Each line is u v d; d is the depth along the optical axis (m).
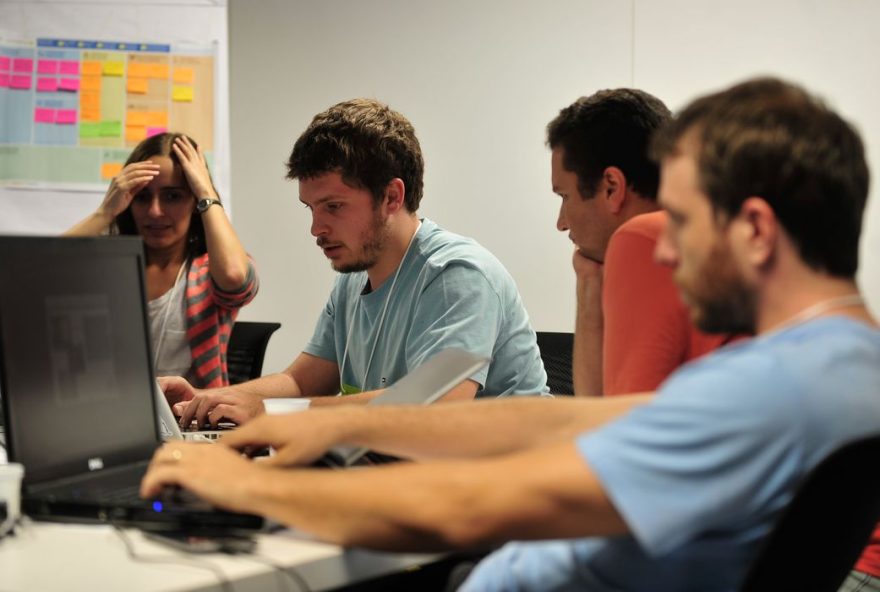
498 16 3.58
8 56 3.60
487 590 1.17
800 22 3.50
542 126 3.59
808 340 0.92
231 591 1.03
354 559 1.14
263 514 1.09
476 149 3.62
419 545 0.99
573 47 3.57
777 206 0.94
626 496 0.90
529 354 2.07
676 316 1.38
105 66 3.61
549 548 1.13
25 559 1.09
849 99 3.50
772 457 0.88
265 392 2.22
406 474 1.00
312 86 3.64
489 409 1.28
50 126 3.62
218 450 1.19
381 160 1.99
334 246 2.04
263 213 3.68
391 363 2.07
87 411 1.37
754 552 0.96
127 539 1.16
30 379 1.29
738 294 0.98
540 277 3.63
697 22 3.53
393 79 3.62
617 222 1.66
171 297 2.39
